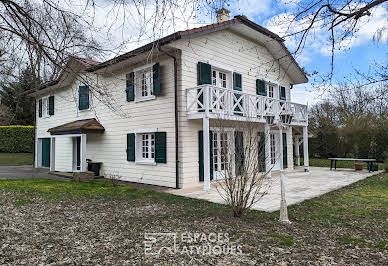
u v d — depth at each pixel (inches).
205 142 333.4
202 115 335.0
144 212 234.1
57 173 499.5
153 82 372.2
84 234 179.5
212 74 410.6
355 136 698.2
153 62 380.2
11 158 784.9
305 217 217.0
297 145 669.9
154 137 376.2
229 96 372.8
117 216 222.1
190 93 354.9
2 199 280.4
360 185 370.9
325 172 518.0
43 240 168.7
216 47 404.8
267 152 420.2
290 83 570.3
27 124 922.7
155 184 374.0
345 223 201.0
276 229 187.0
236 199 220.2
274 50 500.1
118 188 350.9
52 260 140.3
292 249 152.5
